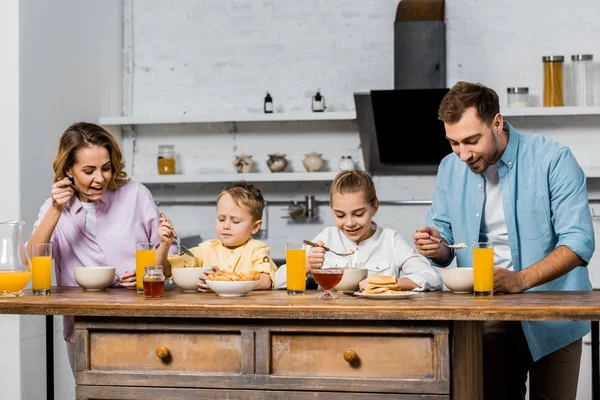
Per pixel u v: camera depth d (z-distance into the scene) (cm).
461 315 205
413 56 475
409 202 501
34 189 408
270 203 523
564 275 273
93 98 484
